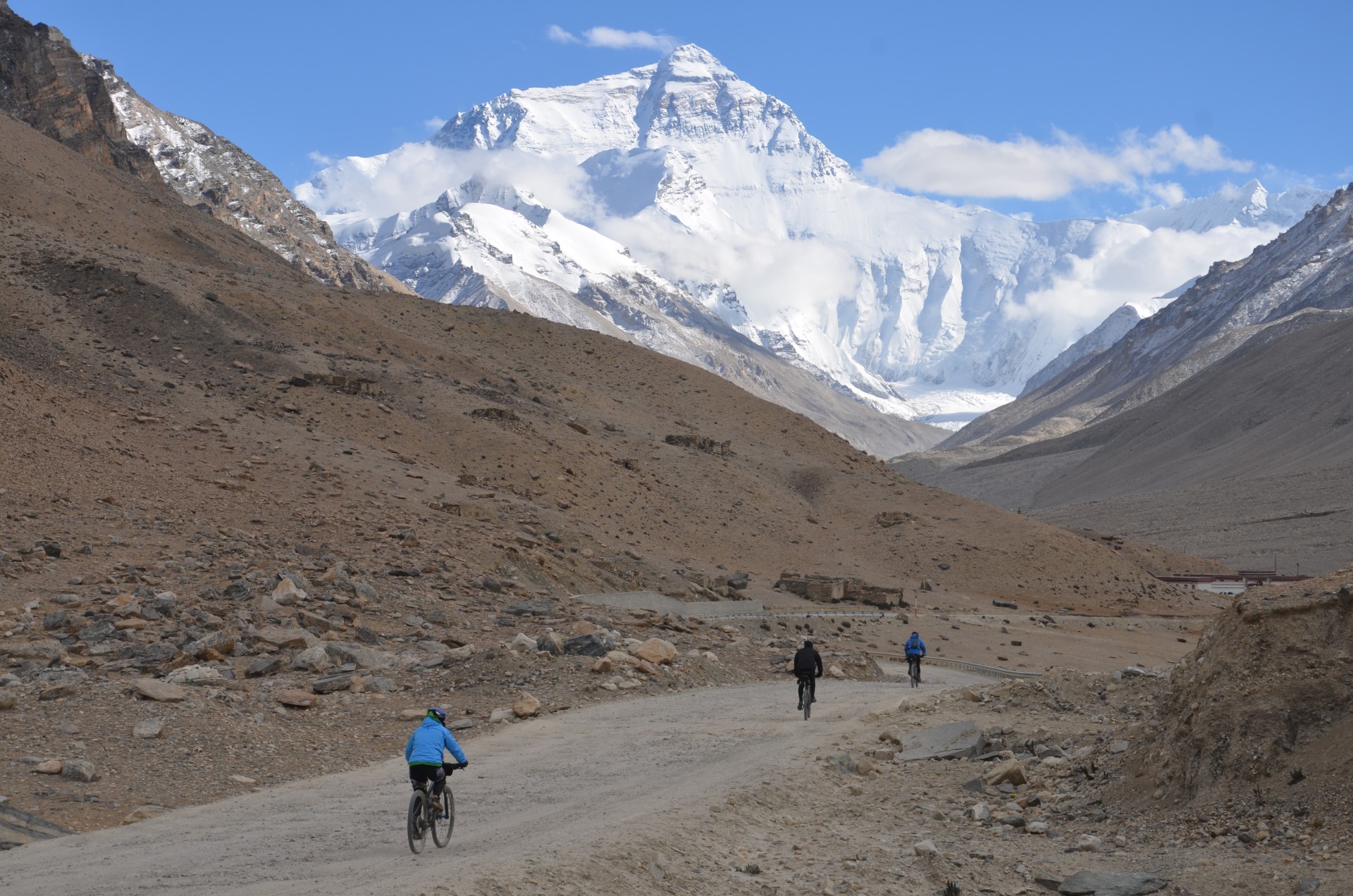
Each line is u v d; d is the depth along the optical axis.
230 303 97.62
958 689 30.59
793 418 124.88
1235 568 141.75
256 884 14.01
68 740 21.83
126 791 19.61
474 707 29.50
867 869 16.23
